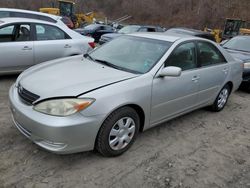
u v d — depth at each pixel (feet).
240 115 17.75
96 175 10.25
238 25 82.64
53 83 10.61
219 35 79.05
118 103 10.47
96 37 62.39
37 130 9.75
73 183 9.74
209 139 13.93
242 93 23.16
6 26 19.34
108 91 10.34
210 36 40.88
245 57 23.12
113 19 204.95
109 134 10.68
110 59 13.43
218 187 10.34
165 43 13.47
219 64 16.19
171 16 179.42
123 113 10.87
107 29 64.08
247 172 11.43
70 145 9.80
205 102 15.92
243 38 27.27
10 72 20.04
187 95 13.94
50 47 21.07
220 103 17.51
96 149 11.02
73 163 10.79
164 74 11.99
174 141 13.29
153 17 188.55
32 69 12.82
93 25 65.26
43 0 173.78
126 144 11.57
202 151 12.69
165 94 12.51
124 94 10.71
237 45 26.45
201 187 10.25
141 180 10.25
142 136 13.41
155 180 10.32
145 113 11.88
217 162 11.93
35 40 20.54
